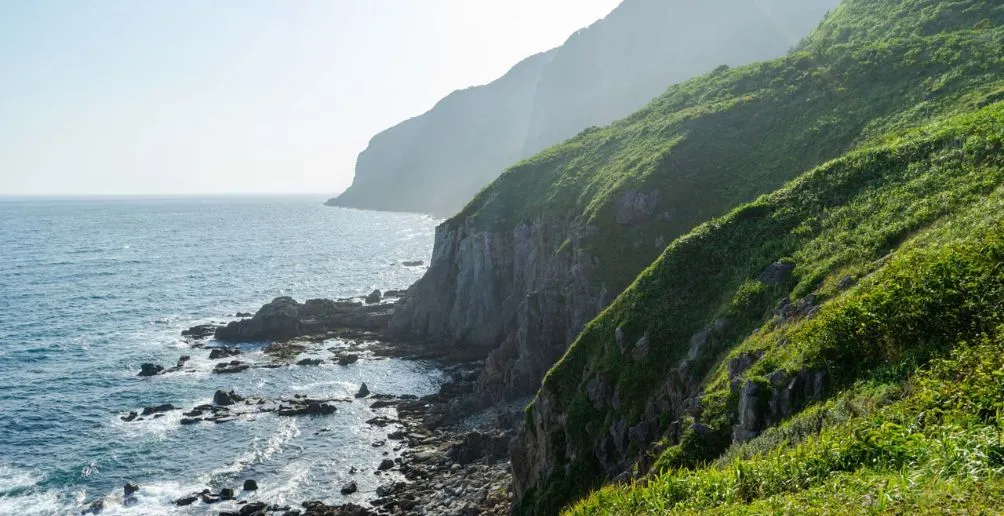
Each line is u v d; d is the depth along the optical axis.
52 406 52.78
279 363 65.19
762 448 14.85
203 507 37.03
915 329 14.46
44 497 38.22
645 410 27.42
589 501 14.27
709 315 29.28
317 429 48.34
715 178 51.75
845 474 10.16
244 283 110.12
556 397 32.66
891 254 22.06
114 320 82.75
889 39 54.66
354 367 64.69
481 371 61.34
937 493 8.00
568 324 53.06
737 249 31.92
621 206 53.66
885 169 30.08
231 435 47.06
